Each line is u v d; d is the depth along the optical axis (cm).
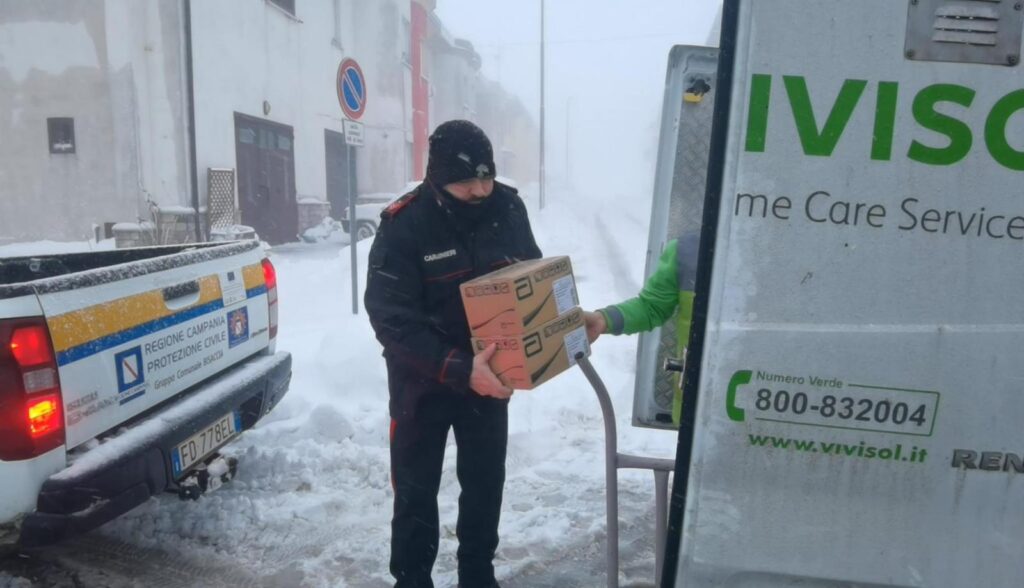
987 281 152
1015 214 151
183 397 358
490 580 302
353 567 346
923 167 151
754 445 160
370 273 267
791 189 154
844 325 155
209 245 430
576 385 591
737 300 158
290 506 400
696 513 163
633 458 236
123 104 1324
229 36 1531
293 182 1862
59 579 333
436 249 263
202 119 1437
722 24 155
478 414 282
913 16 149
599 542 366
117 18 1305
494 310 226
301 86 1905
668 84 316
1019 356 152
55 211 1353
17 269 447
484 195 262
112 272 314
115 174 1337
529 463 470
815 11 151
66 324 284
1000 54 149
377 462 455
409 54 2991
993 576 156
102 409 300
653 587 327
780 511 160
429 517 284
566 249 1662
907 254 153
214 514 388
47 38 1316
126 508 300
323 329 790
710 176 158
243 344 416
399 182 2714
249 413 408
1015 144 150
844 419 157
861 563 159
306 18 1927
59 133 1338
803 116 153
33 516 271
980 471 155
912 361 154
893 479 157
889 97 150
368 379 572
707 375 160
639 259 1468
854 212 153
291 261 1320
